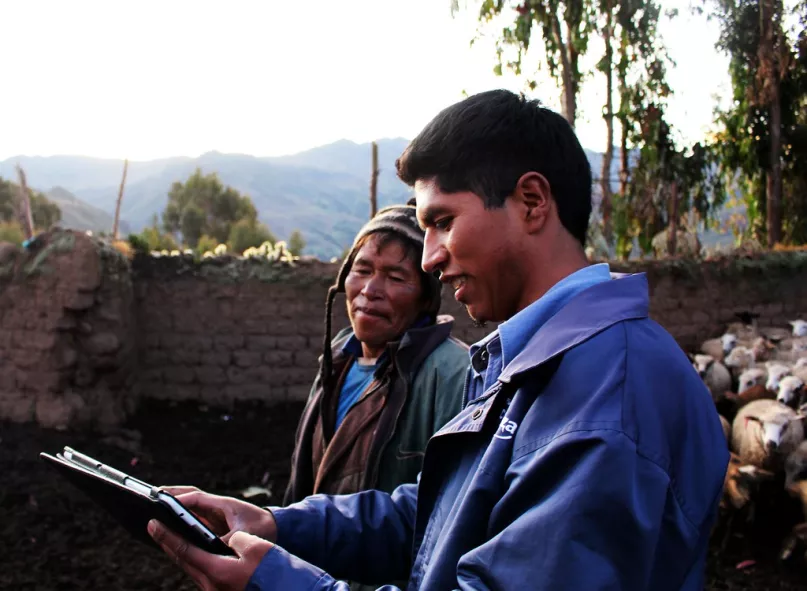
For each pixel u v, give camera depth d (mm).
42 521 6391
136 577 5504
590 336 1372
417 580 1542
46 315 9094
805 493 6391
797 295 13500
